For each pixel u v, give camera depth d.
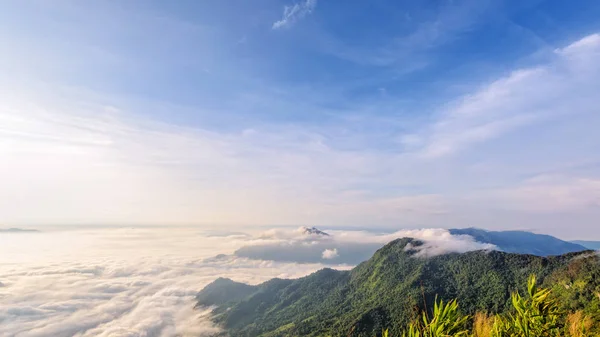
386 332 6.45
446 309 6.26
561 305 6.54
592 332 6.11
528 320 6.55
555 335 6.43
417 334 6.07
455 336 6.20
